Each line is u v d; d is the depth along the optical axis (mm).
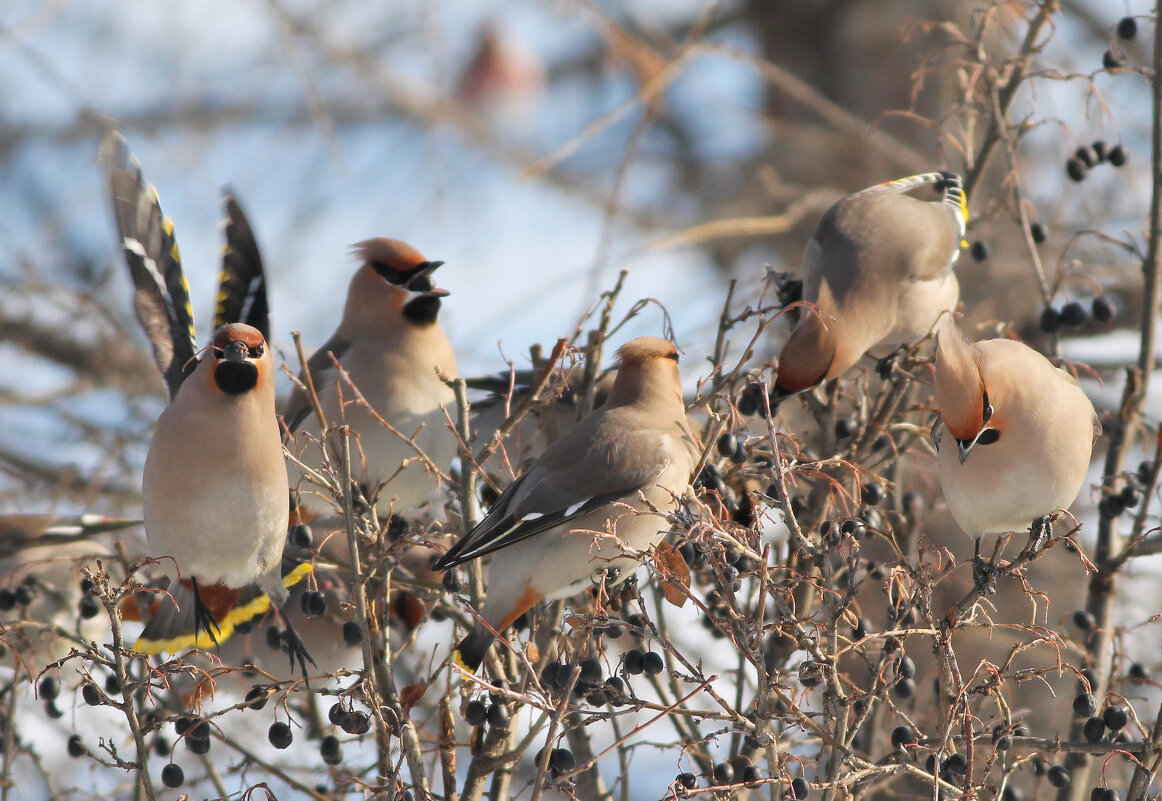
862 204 12430
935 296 12219
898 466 11305
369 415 11594
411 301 11812
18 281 16531
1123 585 12617
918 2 19125
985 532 9641
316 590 9883
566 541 9164
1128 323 16047
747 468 10211
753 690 10062
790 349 11328
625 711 7949
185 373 10008
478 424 13406
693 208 23578
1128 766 11383
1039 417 9180
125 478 15477
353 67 20172
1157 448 10461
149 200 10344
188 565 9703
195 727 8742
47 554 12711
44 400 16062
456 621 9844
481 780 8734
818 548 8602
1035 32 11992
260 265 10906
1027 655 14172
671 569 9094
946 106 18578
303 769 10422
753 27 20969
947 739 7824
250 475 9438
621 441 9375
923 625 9016
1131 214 15984
